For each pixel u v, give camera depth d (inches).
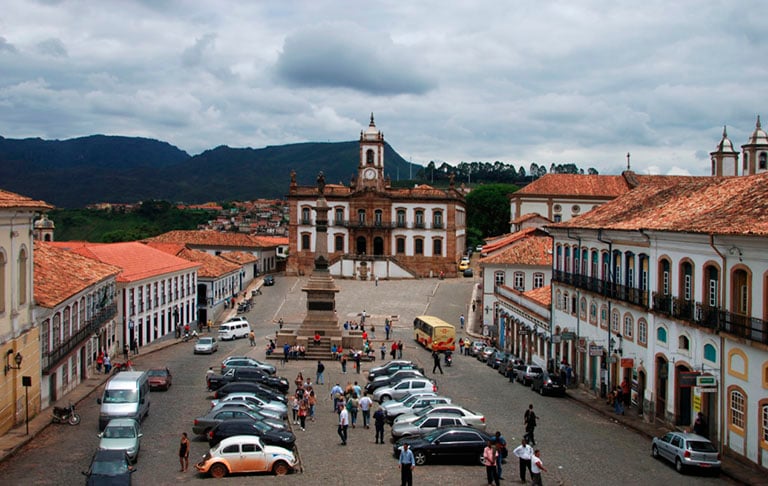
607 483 1008.9
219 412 1244.5
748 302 1123.9
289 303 3609.7
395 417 1402.6
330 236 4719.5
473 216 6195.9
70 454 1139.3
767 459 1059.3
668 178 4419.3
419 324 2731.3
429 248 4667.8
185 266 2979.8
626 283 1603.1
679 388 1343.5
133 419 1188.5
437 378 1956.2
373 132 4736.7
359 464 1098.1
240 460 1031.6
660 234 1398.9
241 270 3959.2
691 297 1312.7
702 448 1068.5
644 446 1238.3
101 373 1951.3
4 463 1082.7
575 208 4315.9
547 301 2194.9
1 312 1262.3
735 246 1149.1
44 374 1471.5
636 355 1526.8
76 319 1780.3
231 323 2763.3
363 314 3166.8
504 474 1055.6
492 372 2111.2
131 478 949.8
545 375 1750.7
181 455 1050.1
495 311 2832.2
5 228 1275.8
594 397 1710.1
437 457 1114.7
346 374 2060.8
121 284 2332.7
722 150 3880.4
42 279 1678.2
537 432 1327.5
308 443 1245.1
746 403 1119.0
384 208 4670.3
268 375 1749.5
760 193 1277.1
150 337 2598.4
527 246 2918.3
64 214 7775.6
